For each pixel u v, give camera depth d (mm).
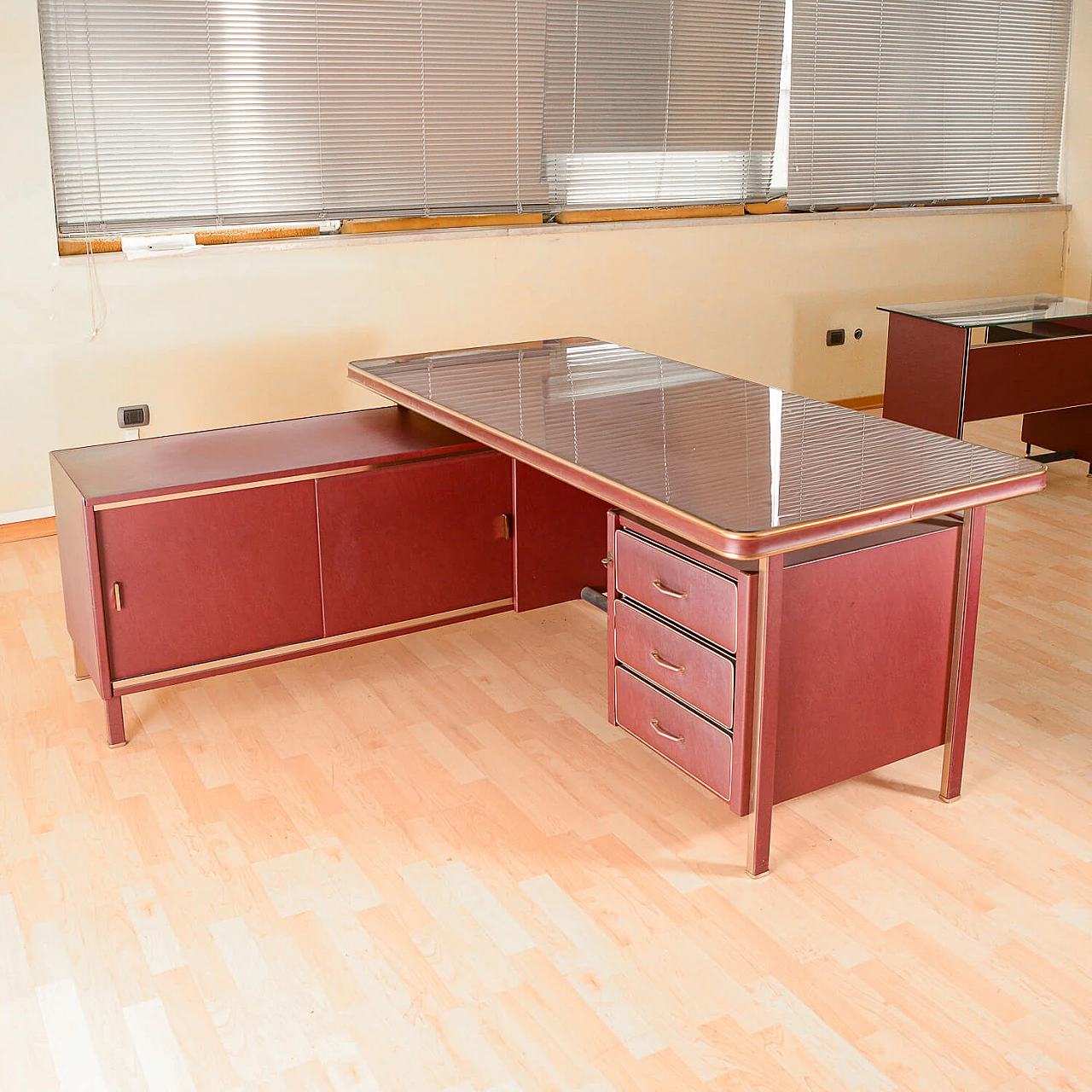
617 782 2715
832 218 5723
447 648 3441
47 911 2270
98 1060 1903
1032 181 6484
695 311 5477
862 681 2373
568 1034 1947
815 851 2441
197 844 2486
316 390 4691
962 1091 1821
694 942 2166
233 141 4398
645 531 2381
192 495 2771
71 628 3111
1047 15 6215
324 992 2049
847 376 6027
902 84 5848
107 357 4281
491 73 4797
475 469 3117
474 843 2482
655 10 5074
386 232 4723
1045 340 4598
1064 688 3137
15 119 3943
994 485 2215
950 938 2172
